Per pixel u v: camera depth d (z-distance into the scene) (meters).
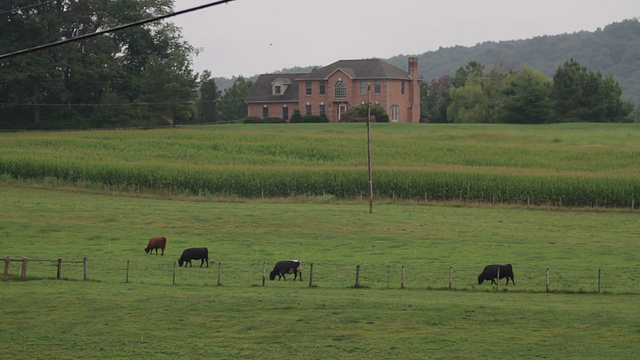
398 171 83.81
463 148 110.25
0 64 137.75
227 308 33.09
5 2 135.12
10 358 26.44
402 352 27.12
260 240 55.88
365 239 56.62
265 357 26.67
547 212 72.75
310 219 65.19
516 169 89.19
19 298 34.56
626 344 27.78
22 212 65.62
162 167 85.50
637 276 43.28
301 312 32.44
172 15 15.48
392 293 37.56
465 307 33.31
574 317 31.62
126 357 26.67
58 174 85.25
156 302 34.12
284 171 83.62
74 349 27.48
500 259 48.69
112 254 49.09
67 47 139.38
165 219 64.38
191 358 26.59
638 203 75.69
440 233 59.69
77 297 34.88
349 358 26.52
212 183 81.31
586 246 54.12
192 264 46.50
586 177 79.88
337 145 110.88
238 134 122.19
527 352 26.94
